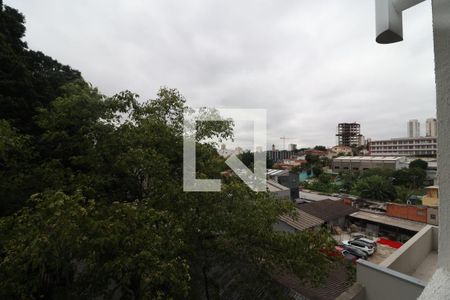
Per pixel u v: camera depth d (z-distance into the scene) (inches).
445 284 29.8
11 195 225.0
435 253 263.3
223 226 201.2
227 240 202.5
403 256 214.5
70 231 124.4
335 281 228.8
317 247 188.4
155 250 144.3
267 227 200.4
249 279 198.4
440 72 32.2
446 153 31.2
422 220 733.9
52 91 370.3
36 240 116.9
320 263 187.3
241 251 201.3
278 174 1018.7
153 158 213.5
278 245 193.5
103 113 256.7
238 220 195.5
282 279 231.9
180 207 206.2
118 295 187.9
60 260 131.9
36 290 134.0
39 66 416.8
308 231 203.2
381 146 2743.6
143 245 142.5
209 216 201.0
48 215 134.2
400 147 2603.3
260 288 198.5
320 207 701.3
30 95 319.6
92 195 218.4
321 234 196.5
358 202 1040.2
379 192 1122.0
